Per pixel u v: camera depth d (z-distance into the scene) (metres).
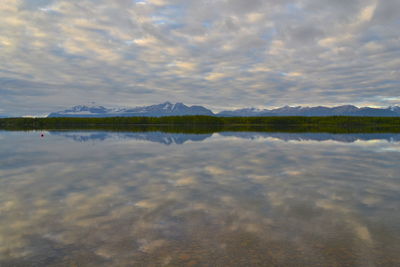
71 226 4.39
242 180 7.78
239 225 4.44
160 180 7.79
